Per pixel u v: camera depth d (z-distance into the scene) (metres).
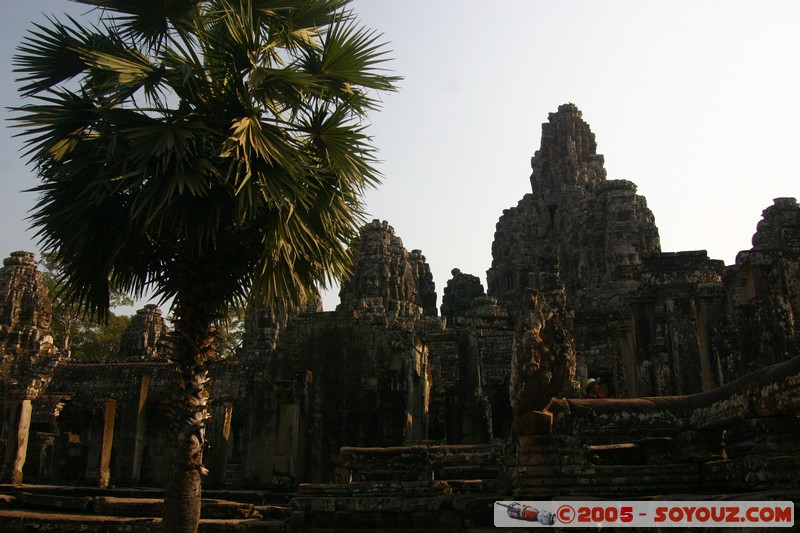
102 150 12.02
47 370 33.69
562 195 60.00
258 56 12.67
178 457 11.97
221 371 31.92
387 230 55.88
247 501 19.58
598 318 29.22
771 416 9.41
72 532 15.70
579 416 11.35
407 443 27.20
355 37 13.46
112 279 13.43
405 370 29.16
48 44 13.09
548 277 24.89
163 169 11.29
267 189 11.95
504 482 13.34
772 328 19.83
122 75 12.04
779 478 8.95
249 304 14.27
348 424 28.77
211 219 11.88
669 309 23.58
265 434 27.17
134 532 15.48
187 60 12.81
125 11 13.23
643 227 47.84
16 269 39.88
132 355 47.78
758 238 28.55
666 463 12.02
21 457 27.12
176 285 12.73
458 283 67.56
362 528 13.32
